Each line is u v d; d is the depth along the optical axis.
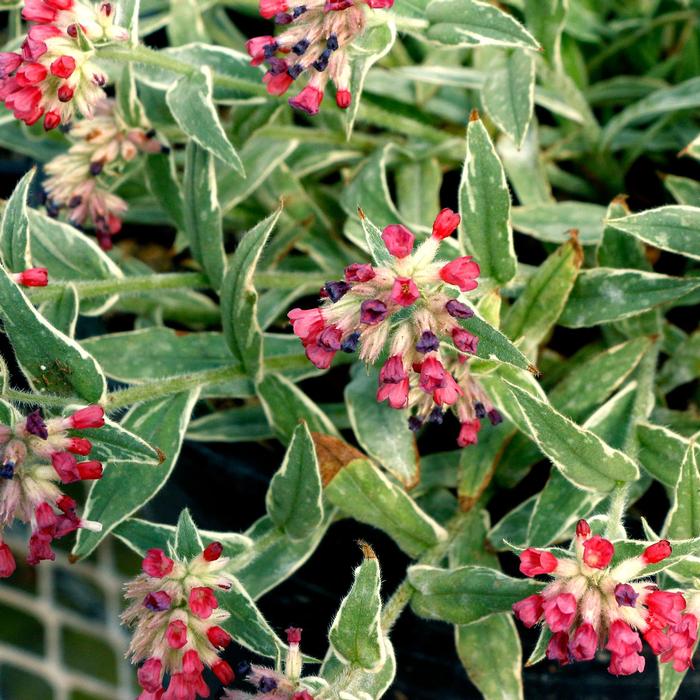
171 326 0.81
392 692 0.77
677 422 0.74
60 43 0.68
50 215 0.76
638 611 0.62
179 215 0.77
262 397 0.73
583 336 0.79
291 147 0.79
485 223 0.69
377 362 0.72
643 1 0.84
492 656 0.71
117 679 0.99
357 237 0.76
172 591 0.65
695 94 0.77
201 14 0.86
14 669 0.99
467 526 0.72
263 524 0.72
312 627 0.77
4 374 0.66
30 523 0.64
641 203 0.82
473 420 0.67
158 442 0.70
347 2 0.66
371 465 0.69
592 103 0.83
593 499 0.68
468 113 0.82
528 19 0.76
